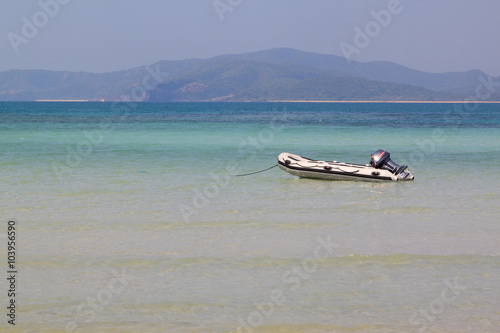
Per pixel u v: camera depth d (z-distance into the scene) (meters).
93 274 13.51
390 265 14.37
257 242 16.48
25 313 11.25
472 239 16.95
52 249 15.54
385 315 11.33
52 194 24.14
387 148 49.94
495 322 11.05
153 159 38.31
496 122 107.75
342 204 22.58
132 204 22.17
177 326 10.77
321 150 47.31
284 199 23.66
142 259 14.70
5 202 22.20
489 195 24.77
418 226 18.67
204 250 15.59
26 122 94.38
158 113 162.12
